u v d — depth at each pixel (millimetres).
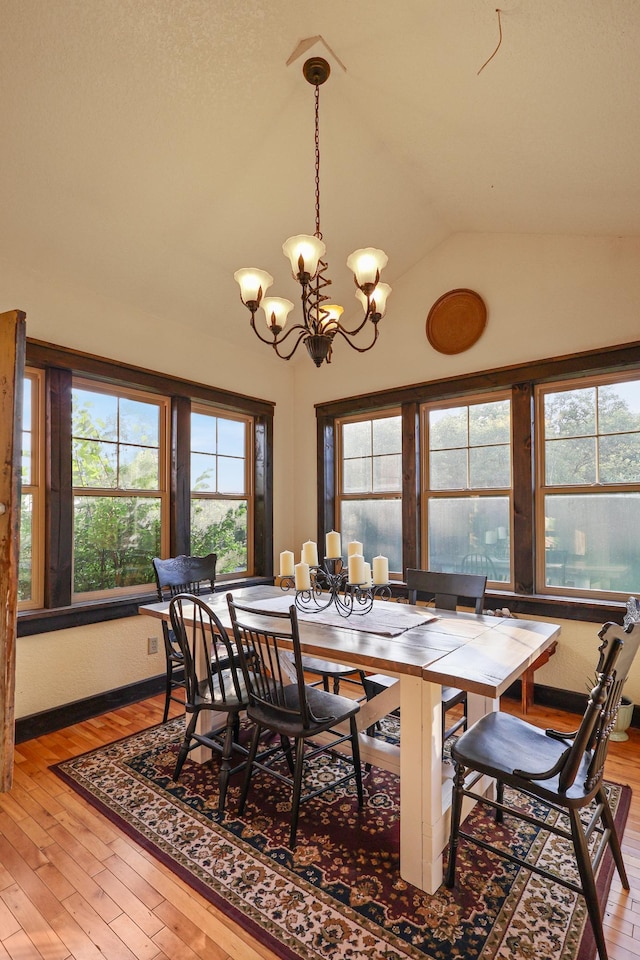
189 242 3072
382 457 4098
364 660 1768
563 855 1827
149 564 3508
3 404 2266
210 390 3822
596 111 1916
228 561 4113
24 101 2092
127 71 2088
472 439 3613
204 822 2020
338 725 2369
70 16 1844
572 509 3205
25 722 2738
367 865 1775
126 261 3023
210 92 2270
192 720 2328
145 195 2691
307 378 4480
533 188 2686
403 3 1751
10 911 1574
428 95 2225
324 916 1548
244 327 3916
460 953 1414
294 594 3061
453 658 1735
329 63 2186
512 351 3344
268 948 1437
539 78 1854
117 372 3203
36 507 2920
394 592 3848
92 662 3062
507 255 3385
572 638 3080
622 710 2703
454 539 3670
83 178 2498
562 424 3254
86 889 1663
